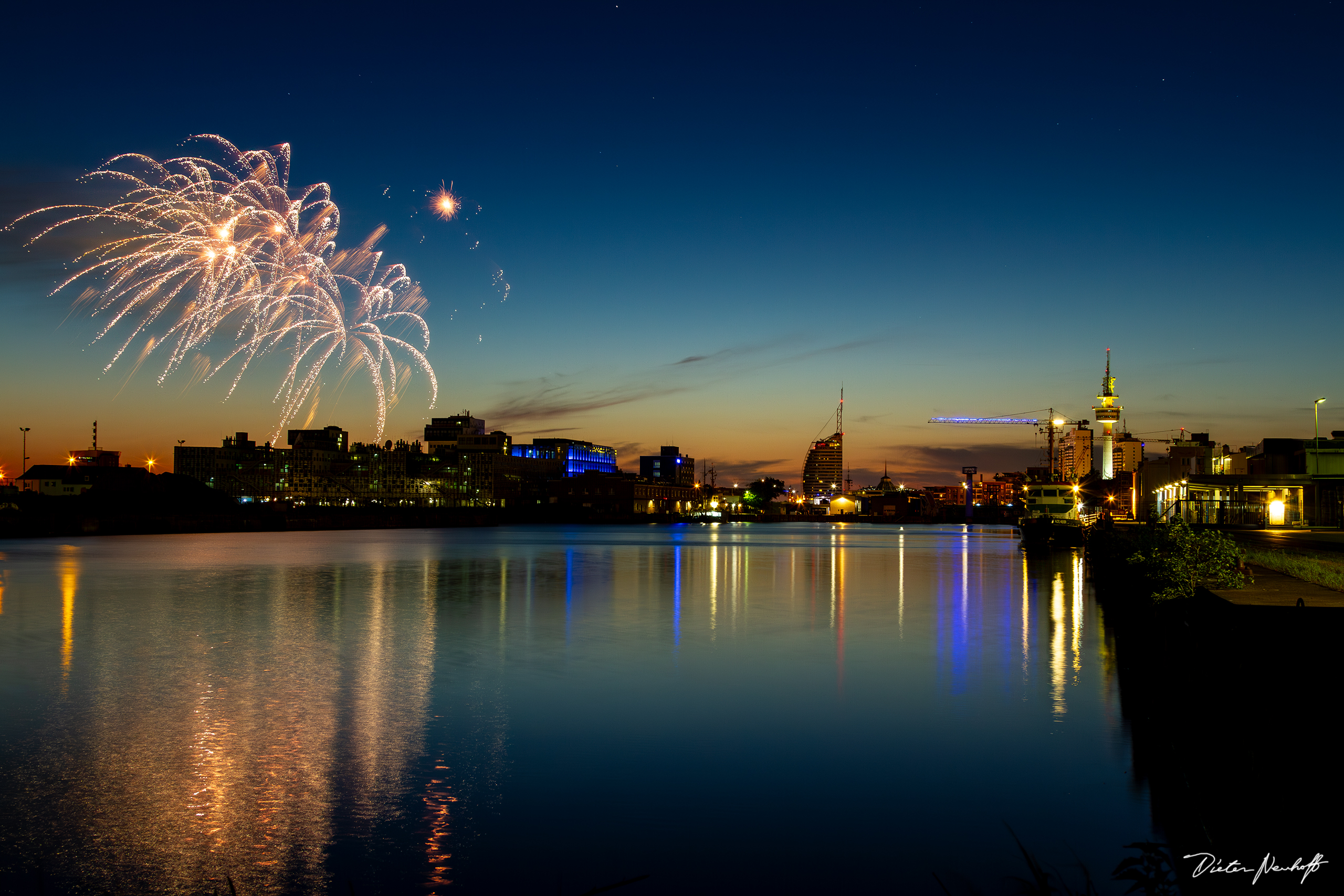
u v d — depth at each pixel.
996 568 94.81
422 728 26.20
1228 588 33.44
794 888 15.98
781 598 62.94
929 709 28.31
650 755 23.50
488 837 18.23
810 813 19.42
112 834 18.42
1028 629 46.28
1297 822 11.80
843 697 30.22
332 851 17.61
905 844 17.73
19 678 33.31
